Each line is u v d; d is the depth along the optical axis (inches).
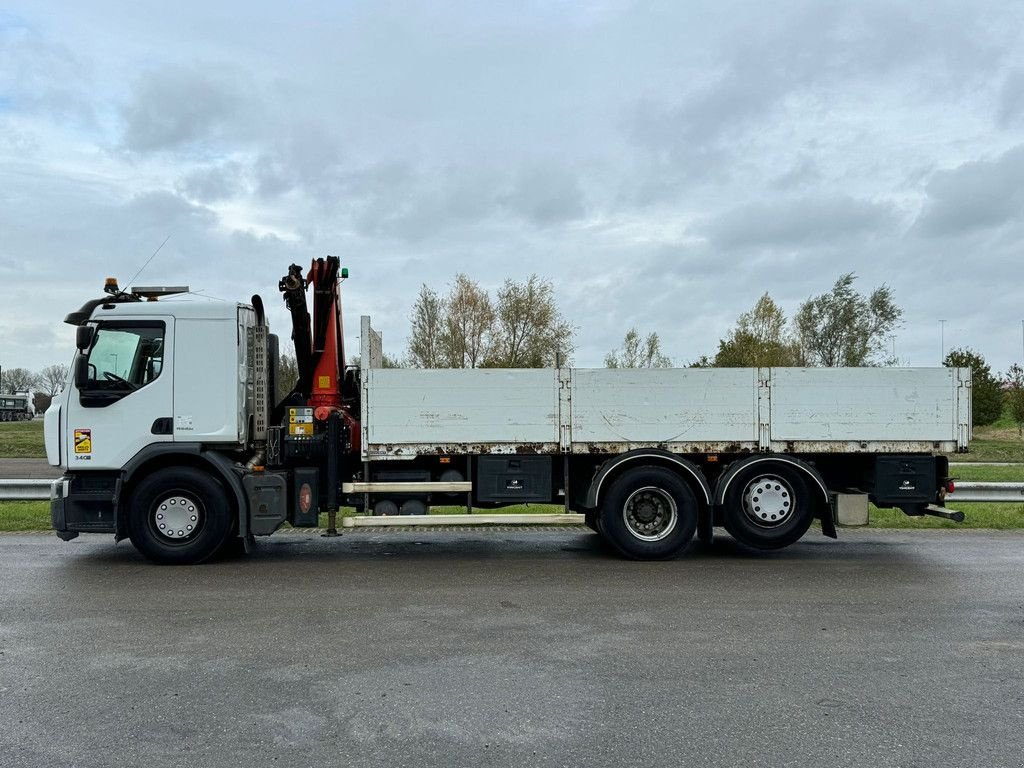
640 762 144.7
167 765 142.6
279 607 258.4
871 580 304.5
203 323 339.3
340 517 357.7
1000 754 148.4
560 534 427.8
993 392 1414.9
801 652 210.5
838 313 1186.6
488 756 146.9
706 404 358.6
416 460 366.0
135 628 232.1
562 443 355.9
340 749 149.6
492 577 309.4
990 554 361.7
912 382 361.1
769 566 334.6
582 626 236.1
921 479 361.1
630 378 358.3
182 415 337.4
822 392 360.2
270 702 173.0
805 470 355.3
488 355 1221.7
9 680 187.0
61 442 333.4
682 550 348.5
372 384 353.4
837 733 157.9
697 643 218.5
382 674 191.5
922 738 155.6
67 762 143.6
